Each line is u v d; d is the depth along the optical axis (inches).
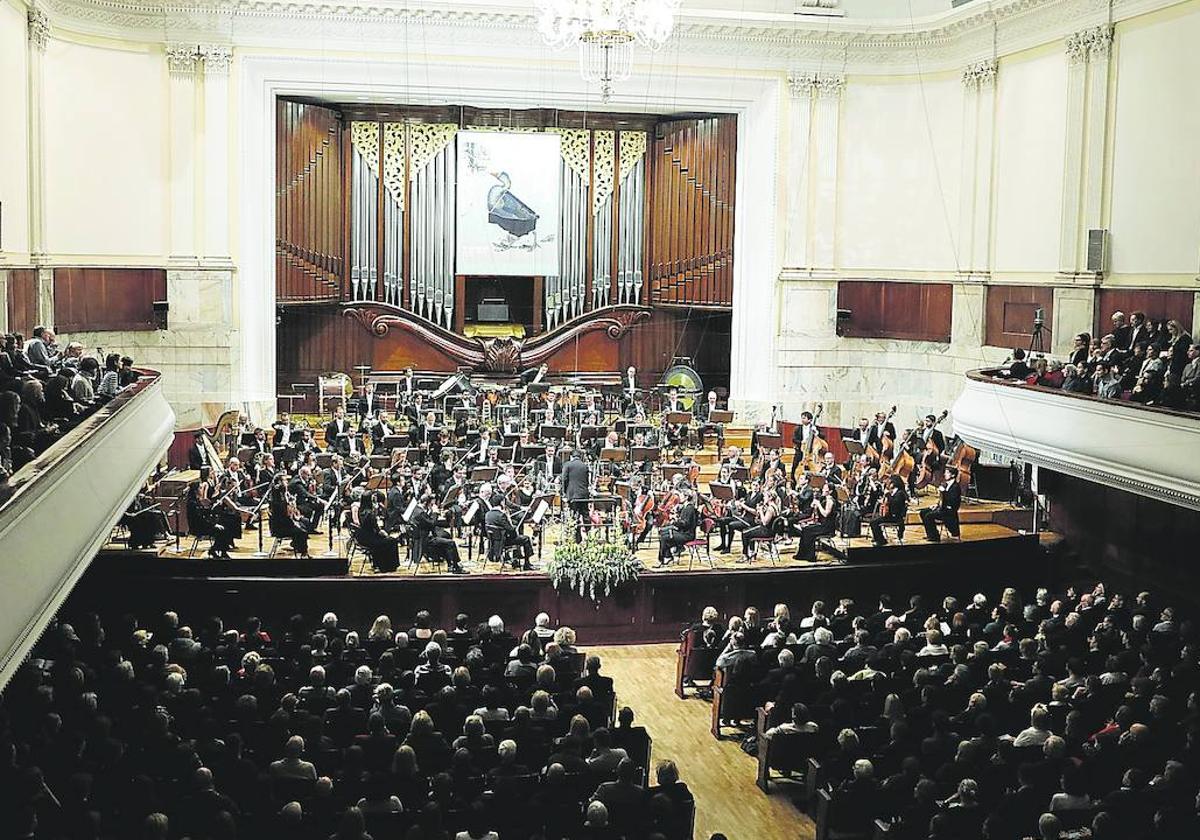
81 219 919.7
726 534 784.9
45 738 416.2
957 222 1004.6
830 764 466.6
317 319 1098.1
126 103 943.0
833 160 1045.8
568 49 1009.5
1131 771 408.2
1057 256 898.1
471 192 1075.3
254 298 996.6
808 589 732.0
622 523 764.0
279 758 448.8
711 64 1027.9
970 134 985.5
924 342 1032.2
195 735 446.9
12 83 812.0
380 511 744.3
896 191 1047.6
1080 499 799.7
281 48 973.2
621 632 717.9
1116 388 661.3
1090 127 860.0
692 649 635.5
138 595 678.5
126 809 375.6
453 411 928.3
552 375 1125.1
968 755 434.3
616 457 815.7
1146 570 749.9
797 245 1050.7
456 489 743.7
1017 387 737.6
